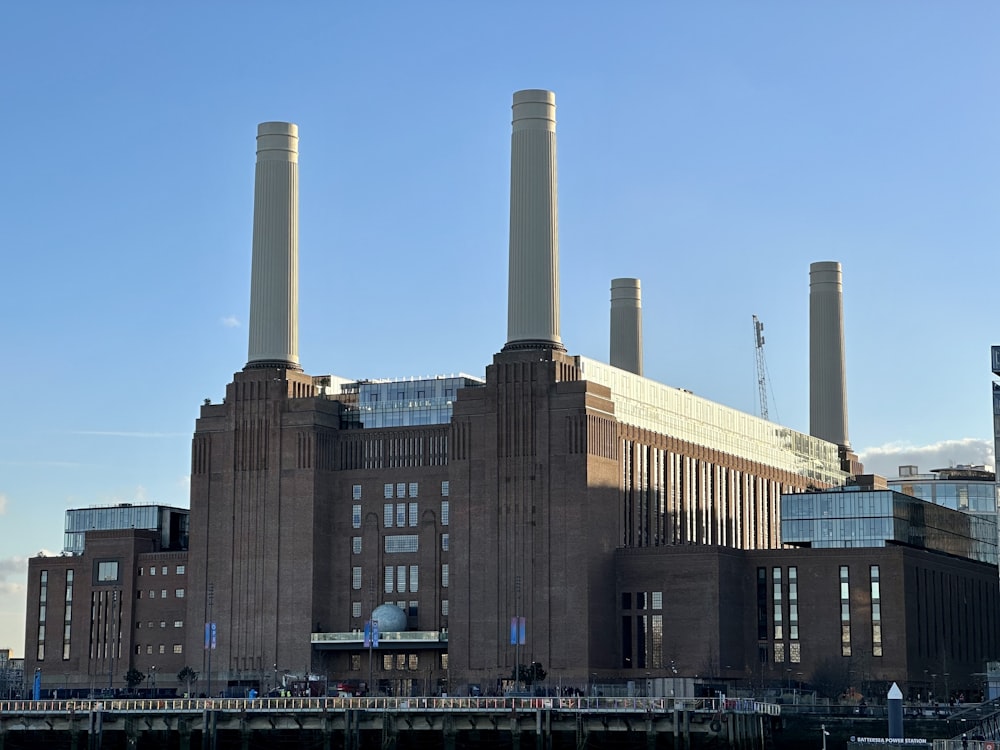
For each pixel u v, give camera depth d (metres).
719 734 173.88
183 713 187.75
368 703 189.00
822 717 184.62
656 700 182.62
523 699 185.12
